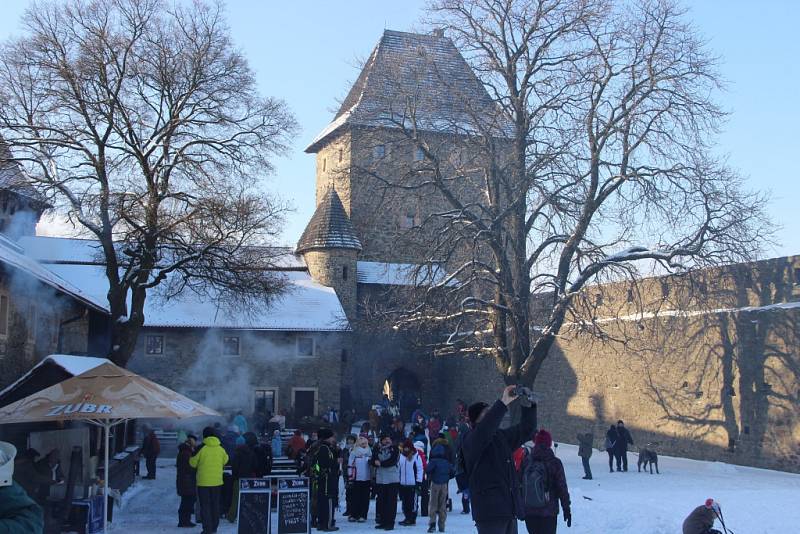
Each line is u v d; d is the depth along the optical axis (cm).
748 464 3077
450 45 3347
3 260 1845
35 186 2650
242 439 2019
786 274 3044
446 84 3269
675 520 1534
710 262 2964
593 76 3091
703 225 2994
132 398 1423
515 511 729
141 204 2662
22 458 1502
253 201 2861
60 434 1761
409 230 3244
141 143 2711
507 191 3069
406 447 1789
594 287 3997
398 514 1980
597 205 3092
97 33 2645
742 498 1980
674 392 3472
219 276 2883
